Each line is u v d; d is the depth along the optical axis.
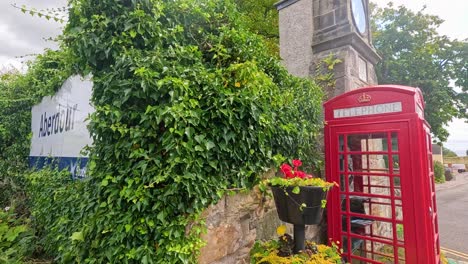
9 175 4.75
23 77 5.37
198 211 2.10
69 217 2.63
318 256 2.35
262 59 3.18
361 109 2.88
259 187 2.69
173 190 1.96
